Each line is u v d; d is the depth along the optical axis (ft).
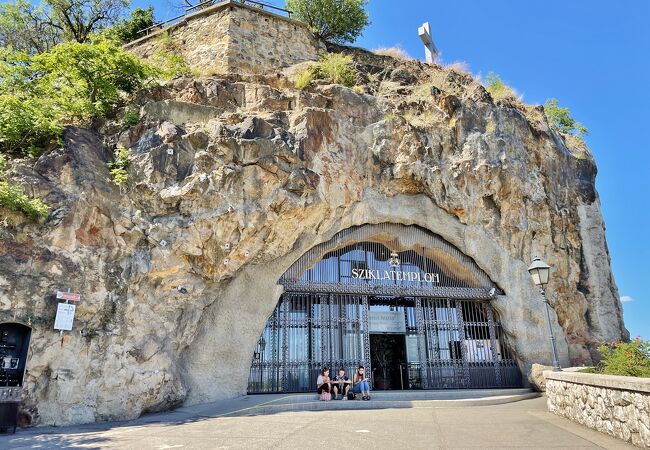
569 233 65.51
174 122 48.16
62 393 33.55
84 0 74.49
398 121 56.70
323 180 50.70
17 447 23.98
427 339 56.44
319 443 23.84
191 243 43.37
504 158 60.39
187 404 41.83
